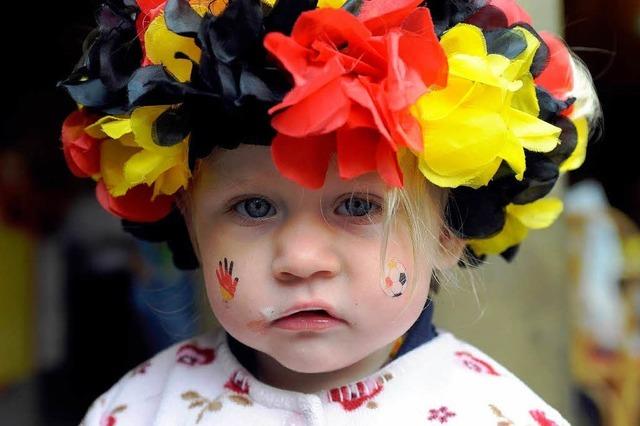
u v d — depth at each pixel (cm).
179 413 81
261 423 77
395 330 71
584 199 216
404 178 68
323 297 68
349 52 60
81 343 238
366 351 71
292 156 62
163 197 81
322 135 62
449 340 86
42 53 240
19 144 242
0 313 234
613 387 201
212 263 73
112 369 236
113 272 237
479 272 110
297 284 68
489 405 77
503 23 69
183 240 87
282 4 60
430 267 74
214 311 73
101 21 71
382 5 61
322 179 62
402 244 69
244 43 61
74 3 229
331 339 70
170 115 66
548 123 71
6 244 236
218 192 71
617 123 262
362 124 58
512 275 113
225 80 60
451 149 63
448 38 64
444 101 63
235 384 81
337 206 68
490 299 112
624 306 203
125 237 234
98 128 73
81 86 70
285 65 58
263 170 68
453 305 110
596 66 158
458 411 76
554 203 85
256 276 69
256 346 72
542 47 72
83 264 240
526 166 75
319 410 76
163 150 68
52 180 245
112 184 75
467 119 62
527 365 113
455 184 64
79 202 246
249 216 71
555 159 77
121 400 87
